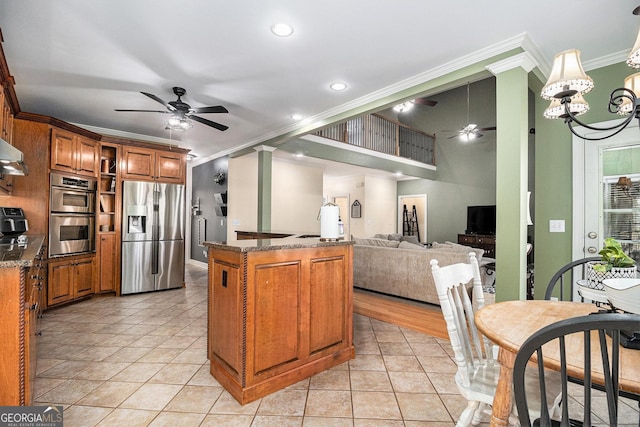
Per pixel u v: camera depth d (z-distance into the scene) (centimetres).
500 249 264
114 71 310
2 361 158
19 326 162
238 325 203
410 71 310
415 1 211
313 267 237
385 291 454
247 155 640
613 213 285
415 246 466
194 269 728
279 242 236
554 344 118
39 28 240
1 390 158
